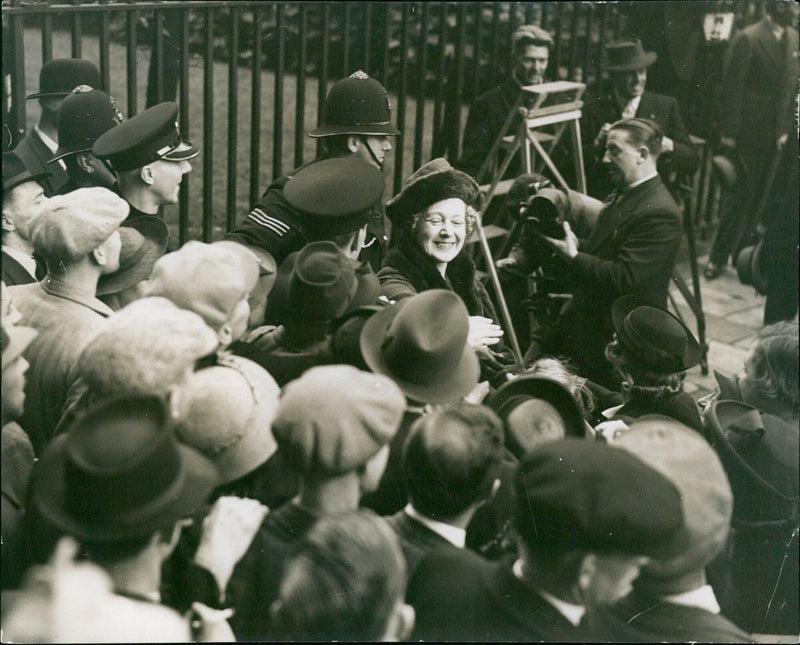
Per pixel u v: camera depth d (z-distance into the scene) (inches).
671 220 146.8
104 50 157.3
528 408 89.5
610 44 171.2
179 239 167.0
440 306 88.1
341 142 130.4
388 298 107.5
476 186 115.5
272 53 191.8
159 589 75.7
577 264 146.1
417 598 75.4
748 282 158.9
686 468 80.1
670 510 72.7
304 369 89.9
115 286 105.3
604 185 179.8
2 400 84.2
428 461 76.2
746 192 173.0
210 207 167.5
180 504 71.4
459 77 183.8
